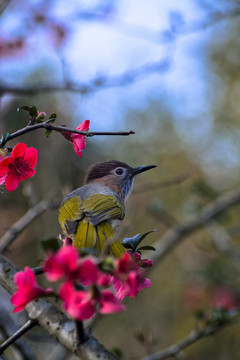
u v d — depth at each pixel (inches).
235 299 541.6
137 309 676.1
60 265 128.3
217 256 635.5
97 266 134.3
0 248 327.3
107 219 258.4
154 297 697.6
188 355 652.7
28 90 396.2
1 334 261.3
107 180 362.6
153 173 797.2
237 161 782.5
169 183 463.5
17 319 295.6
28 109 178.1
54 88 398.3
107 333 637.9
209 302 560.1
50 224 552.4
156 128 824.3
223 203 512.1
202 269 579.5
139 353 586.6
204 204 527.2
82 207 247.4
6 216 578.6
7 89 390.6
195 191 525.0
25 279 142.8
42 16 504.4
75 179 596.7
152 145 813.9
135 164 797.9
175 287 697.0
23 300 142.3
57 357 343.9
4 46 508.7
